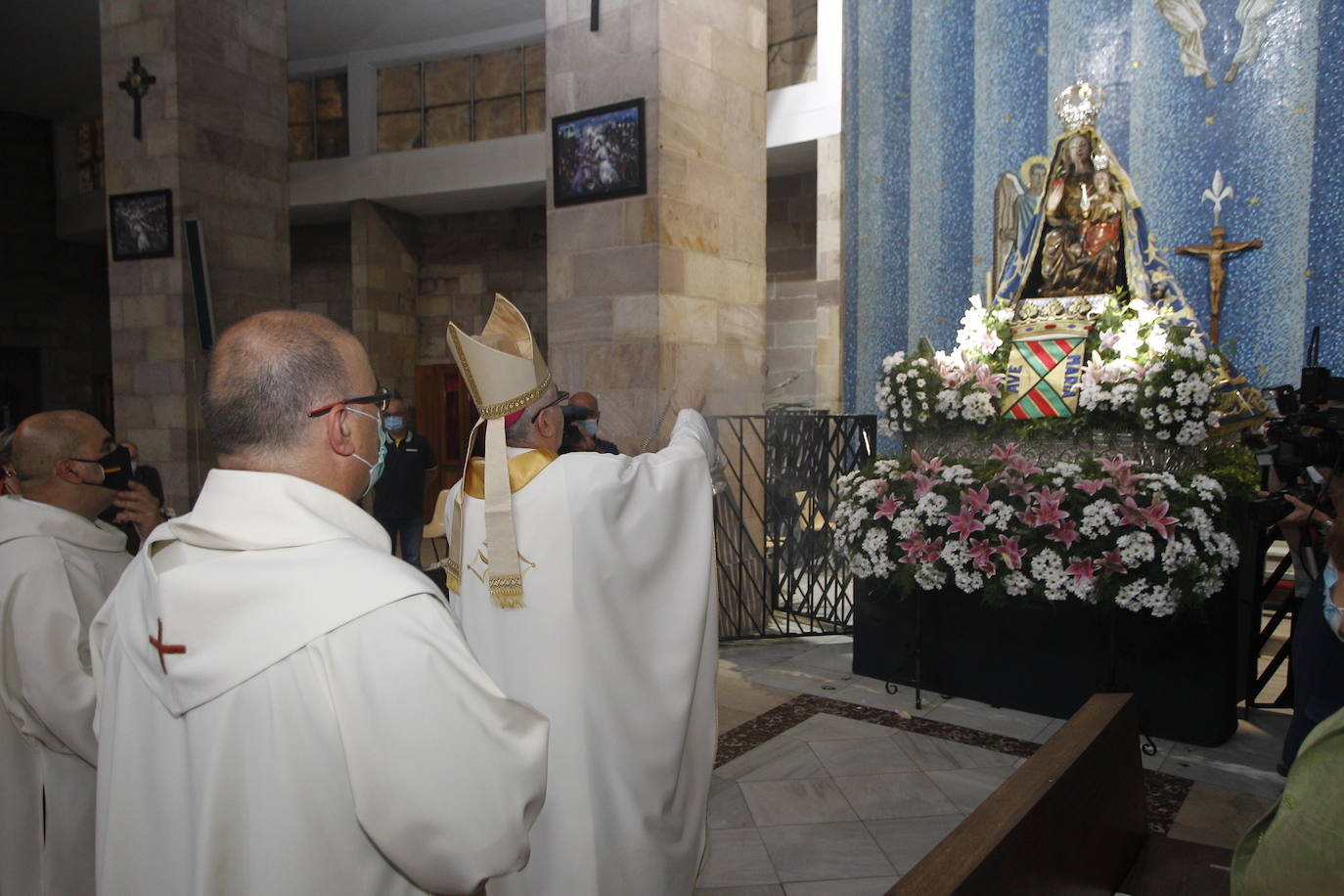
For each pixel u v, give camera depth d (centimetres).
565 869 179
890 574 422
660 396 522
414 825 90
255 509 96
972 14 585
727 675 482
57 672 159
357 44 1238
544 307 1288
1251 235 508
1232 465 406
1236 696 388
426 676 90
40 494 178
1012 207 574
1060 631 405
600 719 184
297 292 1409
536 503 185
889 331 625
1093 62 546
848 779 345
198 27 764
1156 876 194
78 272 1585
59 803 176
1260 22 499
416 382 1348
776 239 1083
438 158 1215
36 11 1168
